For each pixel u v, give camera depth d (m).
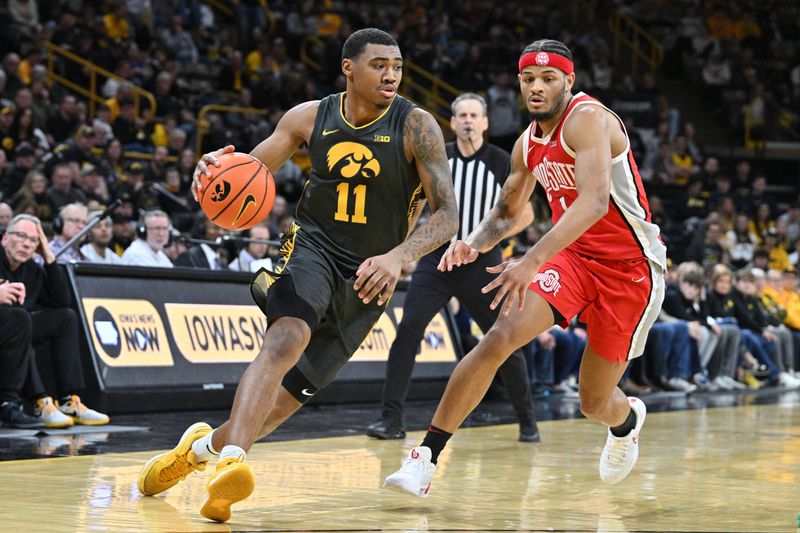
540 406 11.64
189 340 9.77
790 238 22.53
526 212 7.02
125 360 9.14
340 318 4.92
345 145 4.92
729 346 15.67
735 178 26.06
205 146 18.50
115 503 4.88
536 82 5.15
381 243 4.98
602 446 7.87
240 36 22.38
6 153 14.80
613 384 5.57
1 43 17.84
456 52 24.50
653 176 23.30
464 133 8.27
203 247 11.36
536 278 5.30
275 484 5.72
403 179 4.94
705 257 19.22
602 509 5.15
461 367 5.15
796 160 27.41
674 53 28.92
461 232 8.27
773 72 28.98
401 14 24.95
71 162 13.53
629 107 25.06
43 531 4.16
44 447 7.05
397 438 8.12
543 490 5.73
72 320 8.54
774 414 11.16
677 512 5.09
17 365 7.96
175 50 20.81
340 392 10.85
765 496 5.62
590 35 27.44
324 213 4.96
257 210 4.89
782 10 31.23
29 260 8.45
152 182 13.91
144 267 9.55
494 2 27.98
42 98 16.45
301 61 23.19
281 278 4.80
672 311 15.08
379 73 4.82
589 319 5.48
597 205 4.89
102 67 19.08
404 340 8.16
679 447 7.95
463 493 5.57
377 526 4.55
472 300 8.05
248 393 4.46
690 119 27.67
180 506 4.84
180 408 9.48
